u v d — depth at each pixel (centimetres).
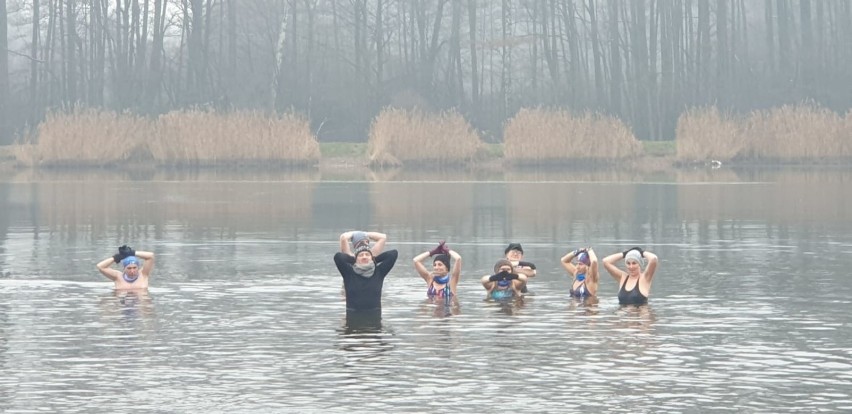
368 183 4669
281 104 8312
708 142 5875
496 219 3094
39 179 4981
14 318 1602
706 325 1545
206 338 1460
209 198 3869
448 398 1165
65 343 1428
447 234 2714
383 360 1332
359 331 1505
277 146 5825
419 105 8200
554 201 3712
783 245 2491
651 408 1130
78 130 5850
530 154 5866
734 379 1241
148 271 1906
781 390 1195
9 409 1127
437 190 4234
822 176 5012
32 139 6344
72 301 1750
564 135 5872
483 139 7694
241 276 2031
